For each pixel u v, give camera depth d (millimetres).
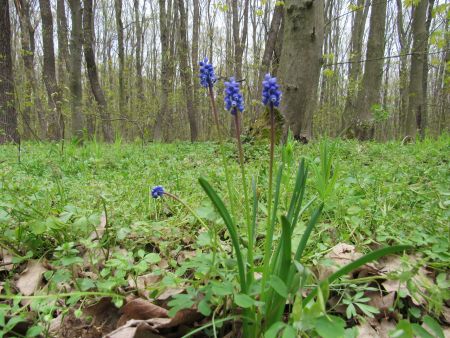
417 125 2707
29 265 391
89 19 2529
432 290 286
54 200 576
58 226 402
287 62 1440
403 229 451
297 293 216
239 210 503
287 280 247
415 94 2527
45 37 2516
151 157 1216
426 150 1100
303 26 1405
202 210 362
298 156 972
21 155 1210
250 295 250
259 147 1185
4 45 1835
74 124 2234
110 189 630
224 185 629
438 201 520
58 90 1724
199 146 1513
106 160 1062
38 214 451
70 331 298
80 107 2248
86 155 1146
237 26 3062
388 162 884
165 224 468
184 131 5531
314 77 1452
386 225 463
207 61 278
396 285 341
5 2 1827
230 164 943
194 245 425
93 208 523
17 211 434
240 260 254
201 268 308
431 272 369
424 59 2453
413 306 324
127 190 623
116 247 428
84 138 1324
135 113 3836
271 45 2191
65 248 350
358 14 4020
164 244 408
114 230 444
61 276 324
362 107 2395
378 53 2346
